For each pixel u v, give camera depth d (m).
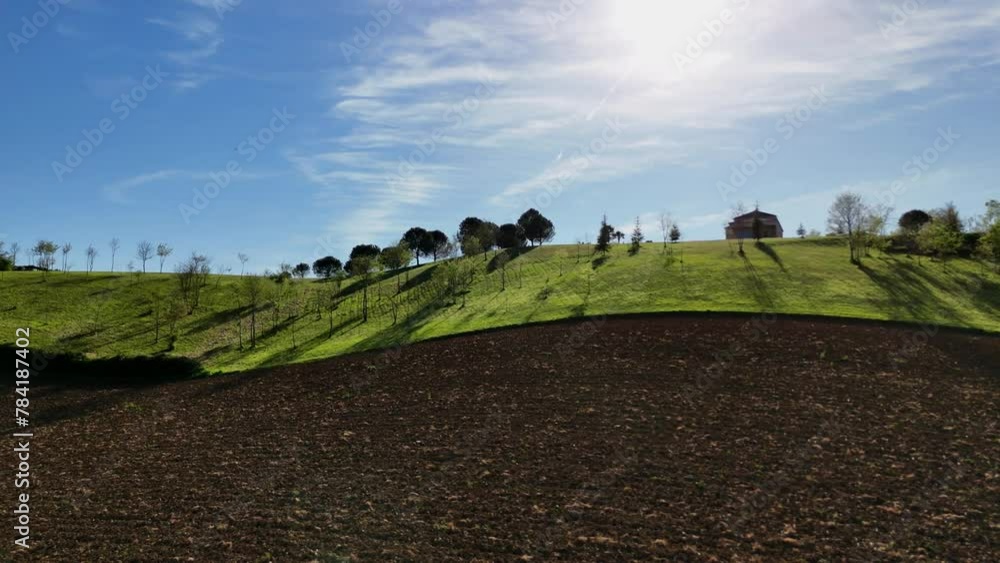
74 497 27.72
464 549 21.27
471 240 97.19
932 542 20.75
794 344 44.72
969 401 33.56
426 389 40.91
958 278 65.12
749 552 20.41
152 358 55.03
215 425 37.66
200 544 22.55
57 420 41.53
